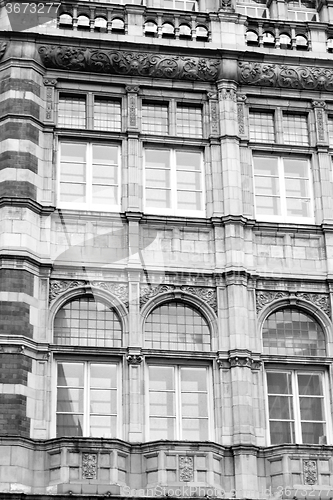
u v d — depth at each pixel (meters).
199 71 30.66
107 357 27.14
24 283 26.92
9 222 27.45
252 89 31.09
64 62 30.03
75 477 25.06
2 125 28.81
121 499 24.70
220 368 27.34
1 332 26.28
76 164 29.42
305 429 27.47
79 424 26.44
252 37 31.72
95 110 30.22
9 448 25.08
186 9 33.06
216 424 26.80
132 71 30.39
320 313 28.66
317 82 31.30
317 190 30.23
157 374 27.36
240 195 29.42
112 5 30.98
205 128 30.42
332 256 29.28
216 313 28.05
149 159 29.91
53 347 26.77
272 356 27.73
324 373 28.11
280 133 30.81
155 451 25.77
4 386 25.73
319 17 33.62
